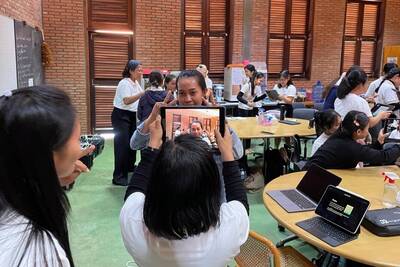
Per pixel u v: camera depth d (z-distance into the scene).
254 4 7.79
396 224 1.70
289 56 8.44
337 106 3.60
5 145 0.68
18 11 4.84
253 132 4.24
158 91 3.79
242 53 7.88
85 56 6.88
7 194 0.68
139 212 1.06
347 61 8.88
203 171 0.94
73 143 0.75
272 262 1.58
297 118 5.75
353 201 1.74
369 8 8.80
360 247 1.59
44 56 6.31
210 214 0.96
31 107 0.69
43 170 0.69
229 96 7.10
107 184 4.39
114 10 7.01
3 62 3.99
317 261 2.58
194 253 0.98
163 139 1.28
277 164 4.21
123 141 4.29
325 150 2.70
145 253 1.01
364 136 2.71
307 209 1.96
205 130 1.31
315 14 8.31
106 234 3.13
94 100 7.12
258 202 3.88
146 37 7.26
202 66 5.78
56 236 0.72
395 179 2.31
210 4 7.64
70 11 6.67
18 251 0.64
